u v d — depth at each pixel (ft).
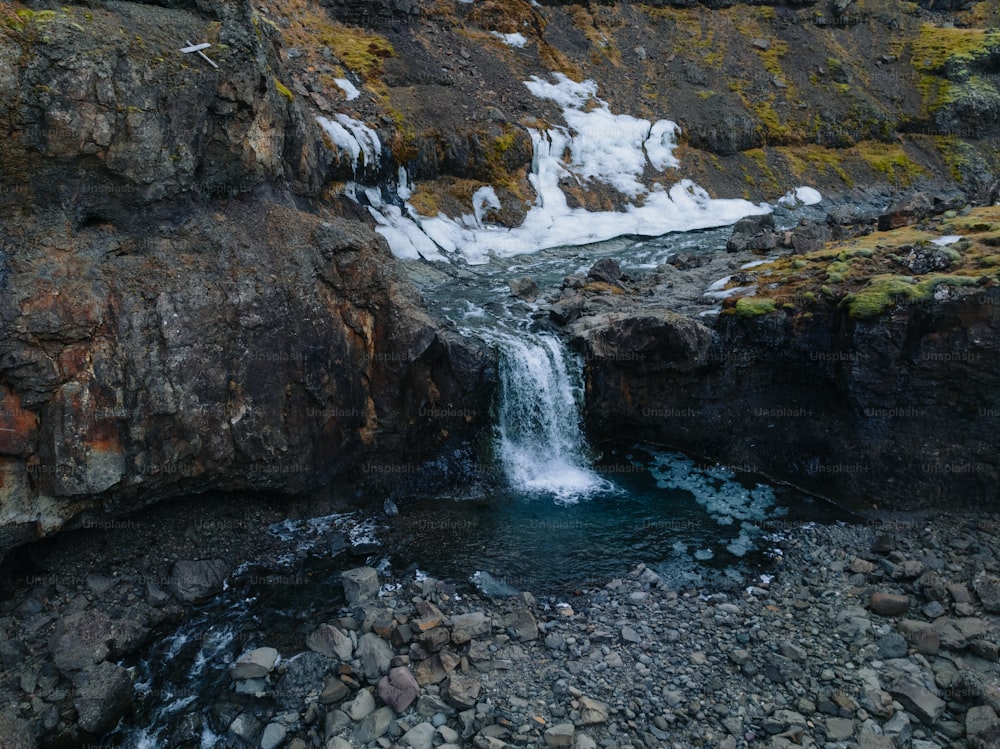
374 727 21.54
